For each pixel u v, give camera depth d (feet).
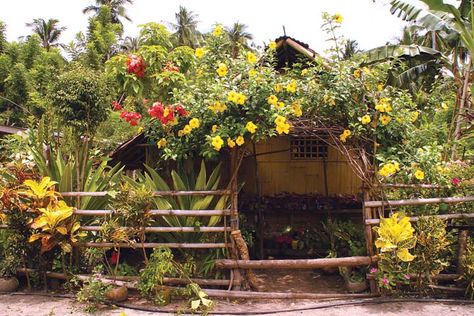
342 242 19.88
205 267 16.58
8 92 59.57
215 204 17.67
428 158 16.81
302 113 16.72
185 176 18.35
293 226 23.73
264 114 15.12
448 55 33.83
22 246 16.93
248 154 22.91
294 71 17.39
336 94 15.75
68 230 16.70
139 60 17.90
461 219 16.72
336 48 16.62
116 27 75.05
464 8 28.35
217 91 15.15
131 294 16.40
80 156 18.80
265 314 14.49
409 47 26.58
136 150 23.02
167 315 14.46
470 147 28.02
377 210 16.69
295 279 19.21
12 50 67.10
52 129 19.17
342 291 17.12
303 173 24.29
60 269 17.44
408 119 16.97
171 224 17.21
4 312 14.67
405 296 15.78
